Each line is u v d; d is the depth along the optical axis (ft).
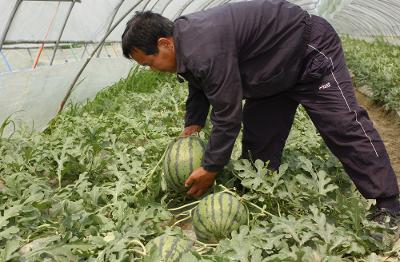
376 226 9.59
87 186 12.14
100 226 9.76
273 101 11.41
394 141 21.48
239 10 9.86
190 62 9.19
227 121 9.58
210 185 10.82
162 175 11.76
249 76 10.36
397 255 9.64
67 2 20.04
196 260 7.74
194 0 34.30
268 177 10.75
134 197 10.98
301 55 10.31
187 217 10.62
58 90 21.94
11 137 16.70
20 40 19.31
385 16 59.26
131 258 8.80
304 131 17.99
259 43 10.00
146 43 9.45
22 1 16.98
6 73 17.17
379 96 29.35
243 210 10.00
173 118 19.19
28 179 12.03
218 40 9.18
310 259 8.25
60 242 8.86
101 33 25.82
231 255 8.29
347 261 8.85
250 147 12.00
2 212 11.03
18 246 8.57
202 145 11.56
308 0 55.72
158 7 30.73
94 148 14.25
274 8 10.11
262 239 9.07
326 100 10.46
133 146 14.67
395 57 39.96
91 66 25.43
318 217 9.33
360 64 38.47
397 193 10.06
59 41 21.67
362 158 10.09
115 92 25.58
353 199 9.68
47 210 11.13
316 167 13.14
